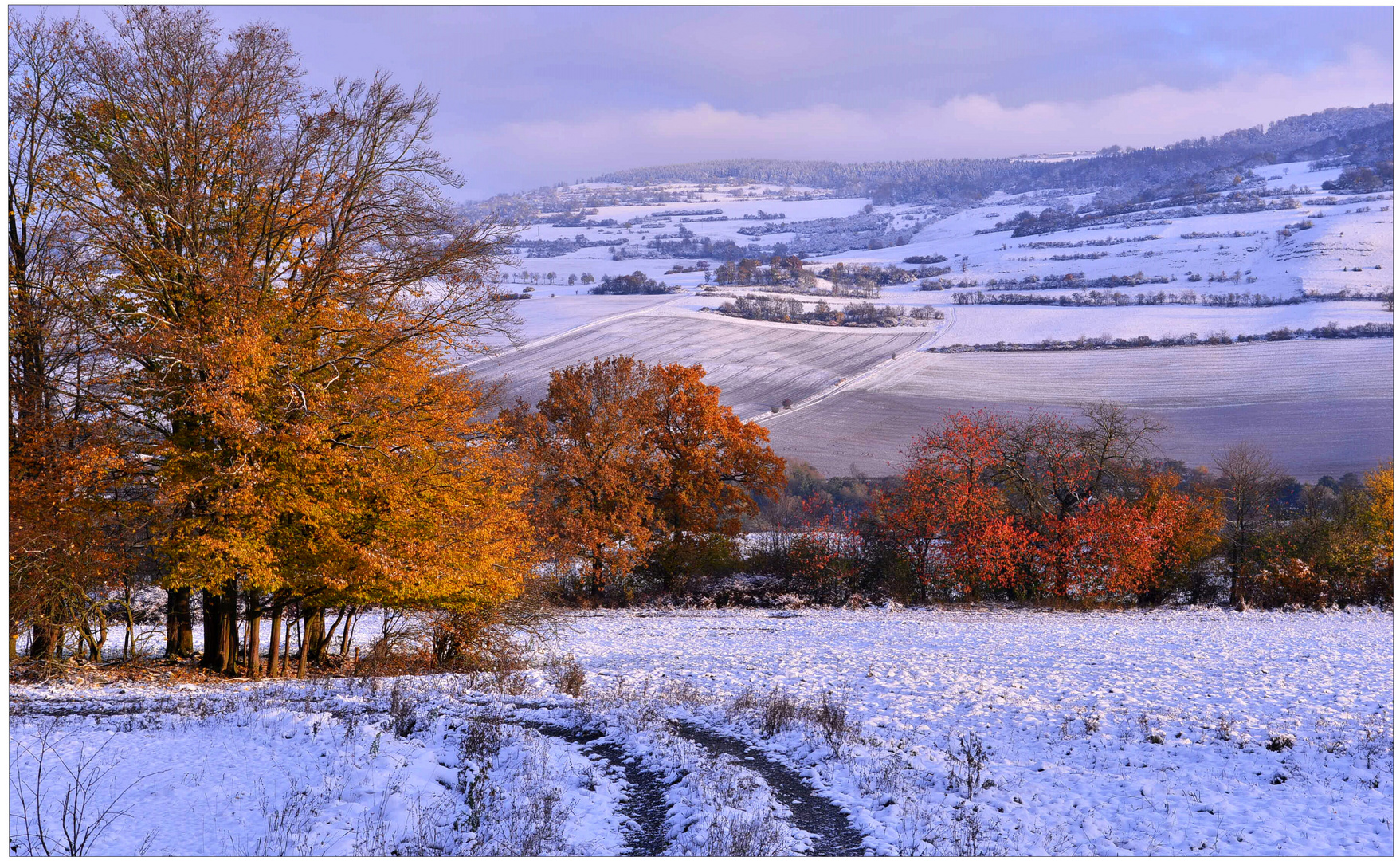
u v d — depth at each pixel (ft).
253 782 36.78
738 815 34.14
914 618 141.69
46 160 62.64
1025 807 36.50
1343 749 44.11
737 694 63.77
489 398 79.51
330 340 69.72
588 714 52.70
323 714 48.37
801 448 318.04
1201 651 93.25
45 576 61.46
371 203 70.95
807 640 110.42
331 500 65.67
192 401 60.39
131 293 64.28
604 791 38.32
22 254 64.49
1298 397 342.85
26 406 61.93
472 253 70.38
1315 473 276.00
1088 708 57.31
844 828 34.40
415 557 68.80
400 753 41.29
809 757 43.93
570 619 138.92
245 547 60.80
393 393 69.62
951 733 50.08
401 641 81.15
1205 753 44.27
